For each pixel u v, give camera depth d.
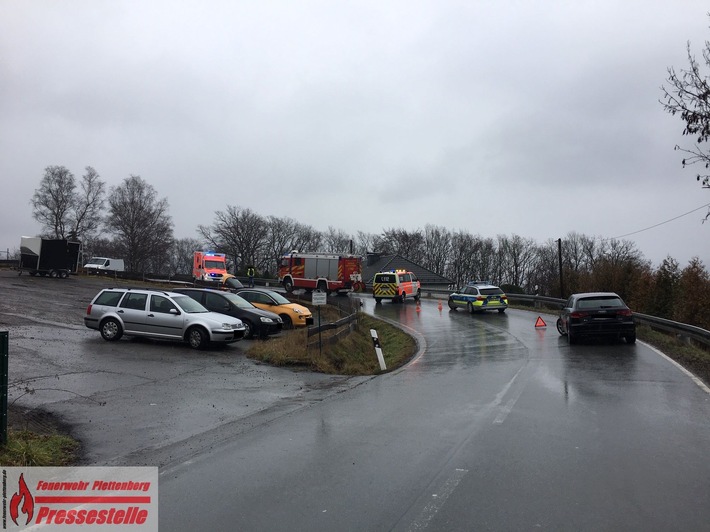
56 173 79.62
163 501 5.03
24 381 10.43
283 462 6.10
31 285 34.28
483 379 11.70
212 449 6.74
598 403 8.88
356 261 42.81
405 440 6.91
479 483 5.29
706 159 10.10
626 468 5.68
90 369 11.97
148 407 9.09
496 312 31.91
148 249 84.31
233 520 4.55
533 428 7.38
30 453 6.21
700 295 25.62
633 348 15.85
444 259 96.62
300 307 22.86
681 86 10.10
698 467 5.70
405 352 17.70
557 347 16.64
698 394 9.52
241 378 12.01
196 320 15.54
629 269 36.78
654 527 4.29
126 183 84.12
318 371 13.46
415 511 4.65
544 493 5.01
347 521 4.48
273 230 97.19
